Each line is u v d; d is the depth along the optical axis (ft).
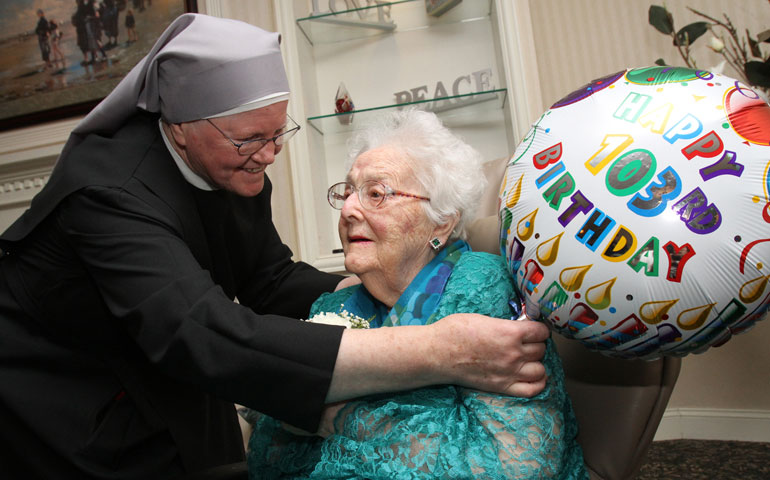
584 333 2.58
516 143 8.00
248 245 4.58
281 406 2.87
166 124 3.74
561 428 2.83
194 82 3.43
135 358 3.92
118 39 9.34
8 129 9.64
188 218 3.71
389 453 2.72
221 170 3.65
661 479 6.45
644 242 2.28
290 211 8.66
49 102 9.53
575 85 8.49
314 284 4.65
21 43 9.58
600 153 2.41
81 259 3.43
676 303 2.29
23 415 3.66
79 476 3.74
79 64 9.46
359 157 3.52
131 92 3.67
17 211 9.72
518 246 2.66
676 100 2.41
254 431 3.52
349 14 8.71
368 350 2.77
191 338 2.89
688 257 2.23
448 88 9.07
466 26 9.05
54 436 3.68
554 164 2.54
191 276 3.11
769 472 6.37
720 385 7.66
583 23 8.42
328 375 2.78
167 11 9.14
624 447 3.02
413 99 8.94
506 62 8.11
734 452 7.08
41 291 3.72
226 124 3.46
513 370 2.70
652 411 3.05
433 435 2.72
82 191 3.40
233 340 2.87
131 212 3.34
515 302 3.14
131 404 3.90
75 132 3.83
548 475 2.69
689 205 2.23
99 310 3.75
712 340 2.45
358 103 9.31
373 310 3.73
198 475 3.66
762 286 2.25
